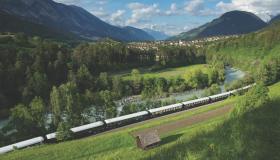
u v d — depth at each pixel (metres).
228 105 104.50
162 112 114.00
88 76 174.38
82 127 94.69
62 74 182.50
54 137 88.00
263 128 27.00
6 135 99.94
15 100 152.25
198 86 189.50
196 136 31.06
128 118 104.56
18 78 159.38
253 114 31.38
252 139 24.98
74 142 78.88
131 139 76.25
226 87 164.25
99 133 96.38
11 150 79.75
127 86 175.88
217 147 24.42
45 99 151.50
